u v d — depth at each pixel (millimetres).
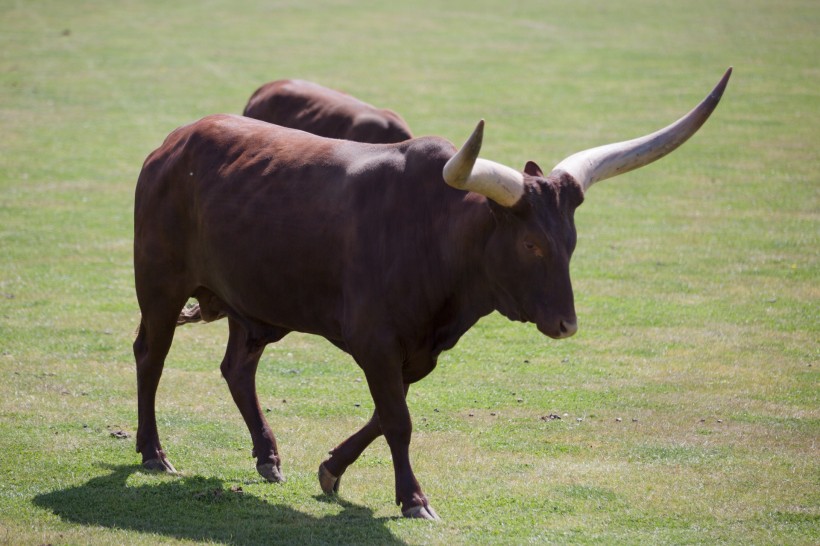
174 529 24344
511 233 23469
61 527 24172
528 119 87625
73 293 46781
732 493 26766
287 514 25500
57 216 60094
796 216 59906
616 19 140750
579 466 28984
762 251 53500
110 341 40594
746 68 107375
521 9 151500
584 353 40000
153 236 29203
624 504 26031
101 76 105312
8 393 34438
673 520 24969
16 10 146750
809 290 47312
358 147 27031
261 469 28281
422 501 25219
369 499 26828
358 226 25422
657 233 57094
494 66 111688
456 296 25172
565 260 23188
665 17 140625
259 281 27062
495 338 42156
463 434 31859
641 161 25297
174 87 100812
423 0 162500
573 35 129750
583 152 25219
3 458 28781
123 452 29781
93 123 86125
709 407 34062
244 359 29516
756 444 30719
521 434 31797
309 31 134875
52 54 116188
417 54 119250
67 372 36906
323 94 52031
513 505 25984
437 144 25531
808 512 25453
